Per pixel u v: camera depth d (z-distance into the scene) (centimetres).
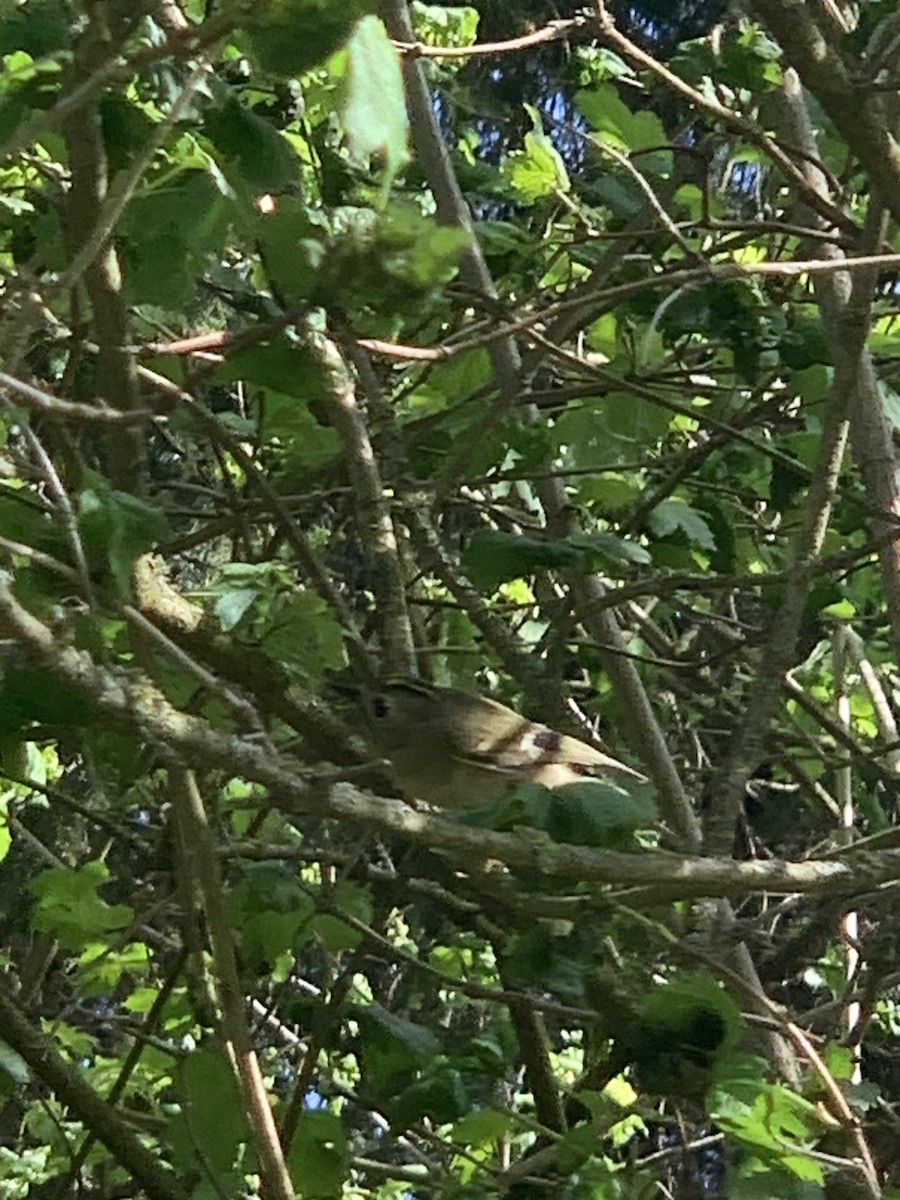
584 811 284
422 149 468
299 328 313
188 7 374
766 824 724
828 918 426
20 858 527
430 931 485
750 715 371
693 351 502
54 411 214
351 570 528
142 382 384
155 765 355
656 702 597
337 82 203
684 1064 276
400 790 403
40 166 333
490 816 286
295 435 392
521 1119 316
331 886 364
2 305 259
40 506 296
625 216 491
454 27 582
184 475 555
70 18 273
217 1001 345
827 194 480
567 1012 346
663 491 451
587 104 480
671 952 322
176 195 296
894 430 497
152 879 436
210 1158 327
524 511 548
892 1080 621
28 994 484
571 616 427
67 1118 447
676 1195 507
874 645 614
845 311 395
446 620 543
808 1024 488
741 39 454
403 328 406
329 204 326
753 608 669
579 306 377
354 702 405
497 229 491
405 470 443
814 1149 310
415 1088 320
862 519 464
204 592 319
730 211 601
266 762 247
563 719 452
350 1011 345
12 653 237
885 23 371
